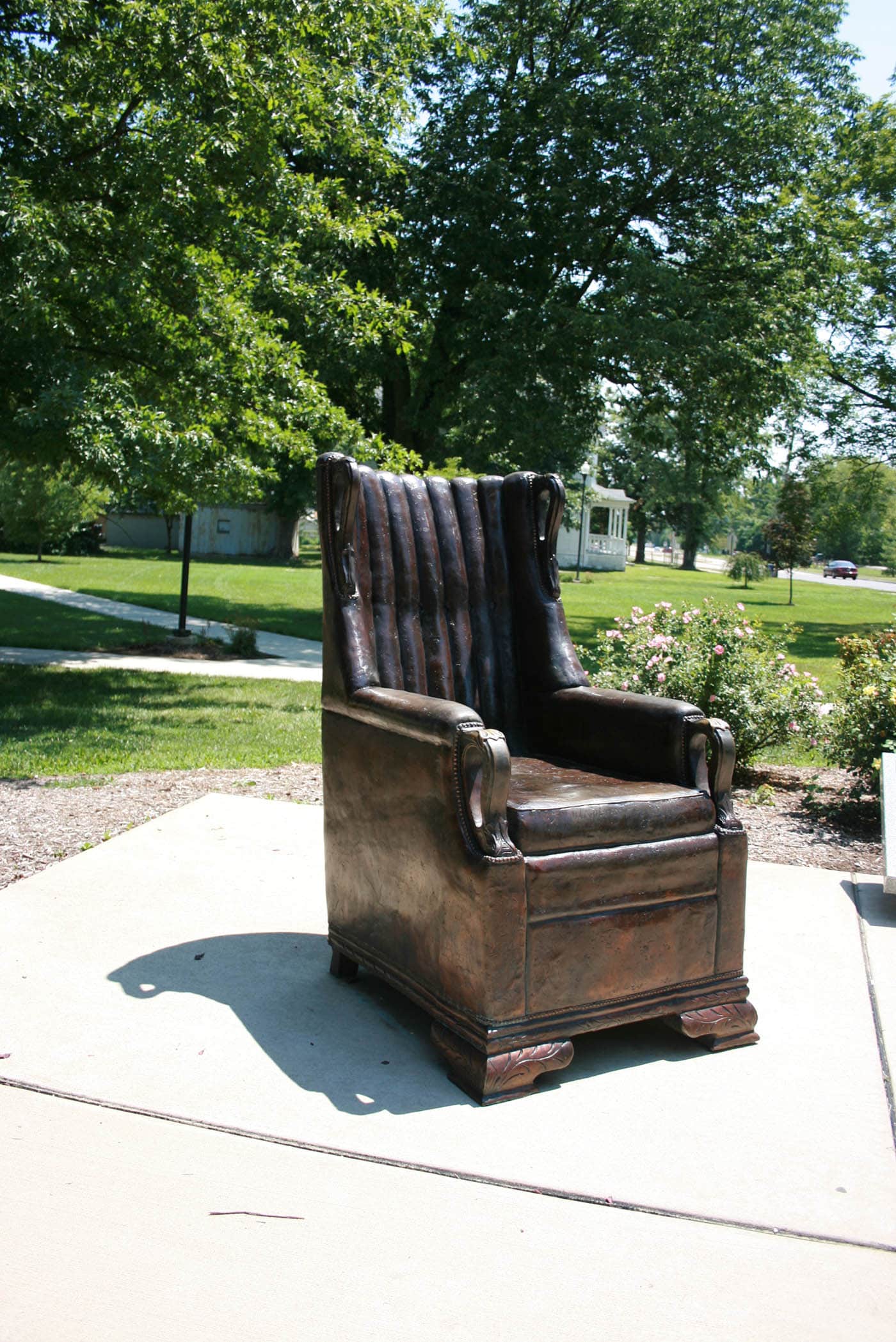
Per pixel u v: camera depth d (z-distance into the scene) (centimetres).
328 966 351
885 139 2061
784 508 2920
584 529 4650
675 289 1527
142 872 437
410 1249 207
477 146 1584
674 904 292
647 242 1733
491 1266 203
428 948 288
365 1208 220
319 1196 223
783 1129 257
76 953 351
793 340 1730
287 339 1389
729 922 303
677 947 294
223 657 1308
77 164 842
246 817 529
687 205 1723
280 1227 212
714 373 1623
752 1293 198
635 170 1605
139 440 796
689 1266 205
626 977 285
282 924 387
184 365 900
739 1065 292
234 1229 211
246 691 1023
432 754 278
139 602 1958
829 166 1870
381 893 311
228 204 937
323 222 1050
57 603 1864
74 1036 290
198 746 722
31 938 362
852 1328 190
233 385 934
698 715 310
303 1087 269
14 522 3055
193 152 808
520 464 1619
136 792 582
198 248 927
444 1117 258
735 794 645
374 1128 250
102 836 491
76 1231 209
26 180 740
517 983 268
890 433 2333
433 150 1588
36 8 805
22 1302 189
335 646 329
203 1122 249
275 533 4009
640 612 731
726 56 1641
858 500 2569
